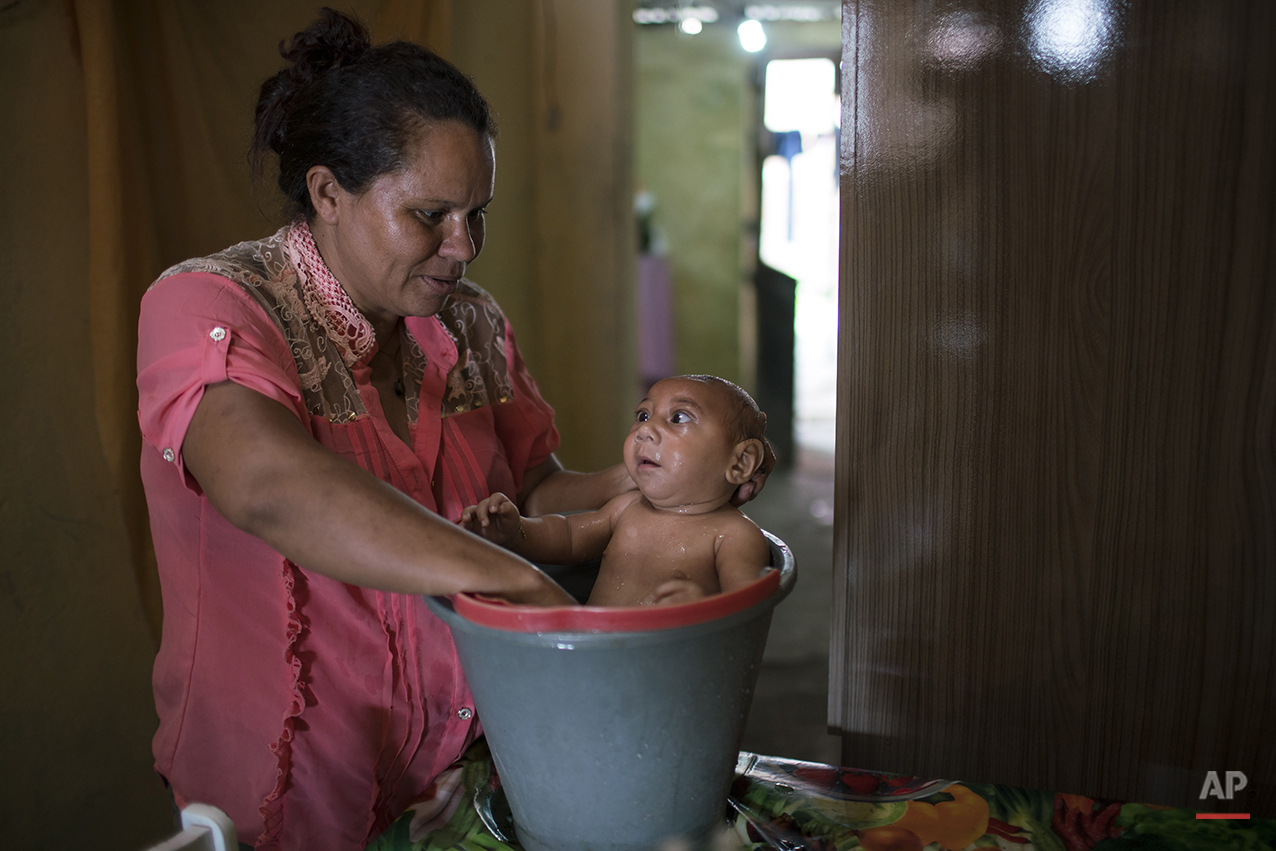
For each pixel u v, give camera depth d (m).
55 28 1.45
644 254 5.25
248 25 1.70
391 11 1.90
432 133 0.83
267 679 0.92
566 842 0.75
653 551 0.94
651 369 5.37
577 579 1.05
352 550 0.71
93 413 1.55
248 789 0.94
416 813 0.84
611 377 2.94
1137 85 0.80
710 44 5.36
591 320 2.88
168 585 0.96
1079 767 0.93
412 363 1.03
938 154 0.85
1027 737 0.94
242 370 0.79
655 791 0.72
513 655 0.67
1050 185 0.83
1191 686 0.88
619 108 2.79
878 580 0.95
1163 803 0.91
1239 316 0.81
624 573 0.94
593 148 2.77
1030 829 0.79
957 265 0.87
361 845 0.97
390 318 1.00
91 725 1.59
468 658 0.72
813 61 5.94
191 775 0.97
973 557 0.92
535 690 0.67
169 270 0.88
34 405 1.48
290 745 0.92
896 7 0.84
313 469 0.73
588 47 2.71
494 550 0.72
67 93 1.48
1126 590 0.88
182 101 1.61
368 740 0.96
